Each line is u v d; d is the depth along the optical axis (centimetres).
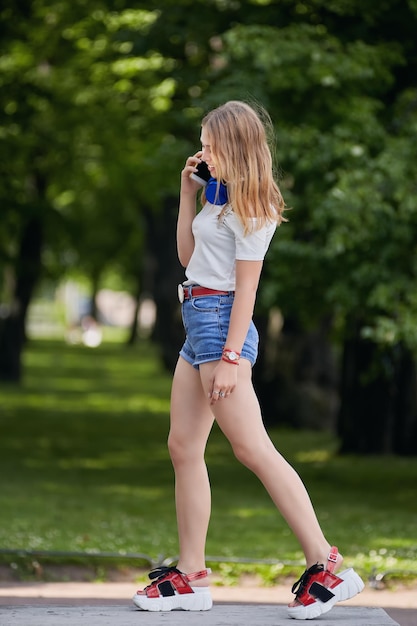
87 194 8456
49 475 3478
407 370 4194
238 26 2862
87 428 5147
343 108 2866
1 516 2502
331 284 2891
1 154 4959
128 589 1814
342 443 4266
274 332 5384
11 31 4431
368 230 2655
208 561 1944
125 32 3638
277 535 2388
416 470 3784
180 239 1077
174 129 4478
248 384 1023
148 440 4722
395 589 1891
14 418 5494
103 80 4819
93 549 2102
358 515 2744
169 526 2478
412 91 3067
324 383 5362
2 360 7775
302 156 2739
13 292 7719
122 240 10500
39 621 980
